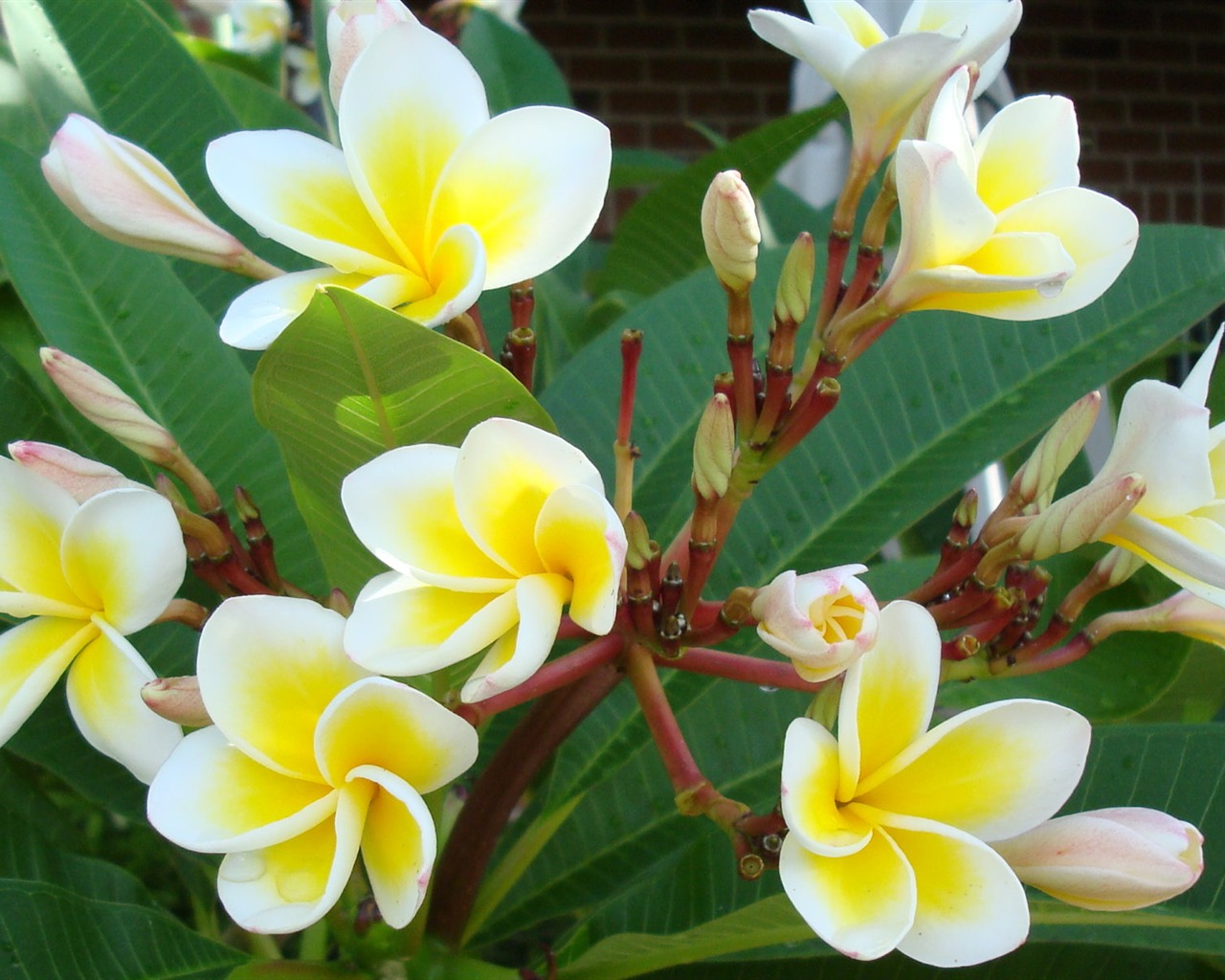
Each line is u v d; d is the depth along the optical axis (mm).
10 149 459
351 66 325
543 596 277
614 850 479
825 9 353
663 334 522
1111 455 329
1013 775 276
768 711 486
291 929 257
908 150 305
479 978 405
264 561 356
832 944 251
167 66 513
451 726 270
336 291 285
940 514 661
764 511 488
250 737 274
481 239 300
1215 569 304
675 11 2670
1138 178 2809
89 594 318
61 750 442
